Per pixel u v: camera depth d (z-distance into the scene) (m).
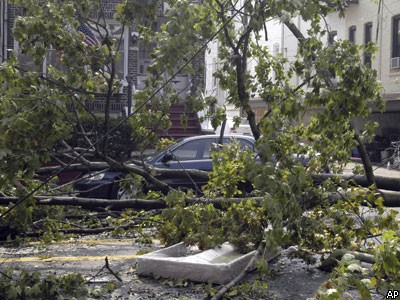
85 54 7.41
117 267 7.39
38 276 5.95
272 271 6.92
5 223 8.19
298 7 7.06
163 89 8.44
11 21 19.41
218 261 6.75
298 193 5.77
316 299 4.44
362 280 4.37
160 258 6.70
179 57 7.72
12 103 6.45
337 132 7.20
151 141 8.59
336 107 6.98
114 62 7.43
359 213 7.25
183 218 6.86
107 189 12.48
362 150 8.04
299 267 7.15
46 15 6.95
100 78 7.81
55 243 9.46
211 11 7.68
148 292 6.18
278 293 6.11
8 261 7.92
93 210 9.62
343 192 7.40
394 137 28.84
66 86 7.28
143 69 21.52
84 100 7.66
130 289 6.28
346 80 6.99
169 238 7.90
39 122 6.43
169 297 6.01
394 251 4.01
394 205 7.95
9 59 7.04
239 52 8.42
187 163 12.88
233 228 7.06
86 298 5.89
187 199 7.51
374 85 7.11
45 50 7.01
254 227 6.91
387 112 30.14
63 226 9.33
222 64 8.67
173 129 18.55
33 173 6.25
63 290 5.98
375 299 5.18
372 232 6.85
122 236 10.15
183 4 7.58
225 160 7.18
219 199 7.53
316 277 6.72
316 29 7.84
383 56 28.45
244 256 6.59
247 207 7.02
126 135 10.39
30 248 8.94
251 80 8.37
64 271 7.23
